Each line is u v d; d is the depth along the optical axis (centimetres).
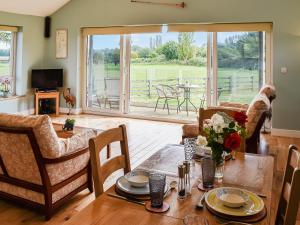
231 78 621
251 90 609
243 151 224
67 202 288
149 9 643
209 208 130
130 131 591
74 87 742
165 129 611
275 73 554
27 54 714
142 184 150
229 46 614
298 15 532
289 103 551
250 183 161
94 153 158
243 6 568
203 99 662
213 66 629
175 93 709
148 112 743
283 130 558
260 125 346
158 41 683
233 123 157
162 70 695
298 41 536
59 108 758
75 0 713
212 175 153
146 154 453
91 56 742
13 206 281
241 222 121
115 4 674
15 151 250
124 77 714
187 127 409
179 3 615
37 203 261
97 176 158
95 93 751
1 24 654
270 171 179
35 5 675
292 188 122
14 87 715
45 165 249
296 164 146
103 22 691
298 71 541
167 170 178
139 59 705
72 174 280
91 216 125
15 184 269
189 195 145
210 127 158
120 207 133
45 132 237
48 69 727
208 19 597
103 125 632
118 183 154
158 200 132
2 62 689
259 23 569
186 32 639
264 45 586
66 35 734
